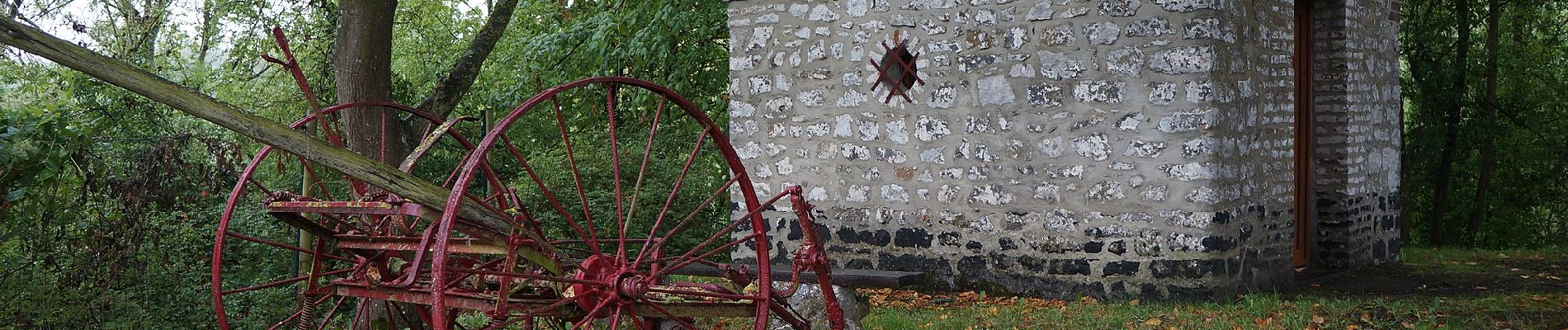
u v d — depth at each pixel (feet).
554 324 19.31
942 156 29.91
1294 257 33.01
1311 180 33.73
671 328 20.95
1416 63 50.26
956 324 24.79
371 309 23.84
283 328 25.07
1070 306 27.14
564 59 49.93
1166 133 26.96
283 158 32.99
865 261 31.17
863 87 30.91
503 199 18.20
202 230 25.11
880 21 30.58
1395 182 36.83
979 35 29.25
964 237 29.73
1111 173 27.71
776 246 32.27
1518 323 22.98
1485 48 50.85
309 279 18.12
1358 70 33.71
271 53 48.06
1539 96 52.37
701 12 45.03
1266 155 29.43
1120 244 27.61
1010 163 28.99
